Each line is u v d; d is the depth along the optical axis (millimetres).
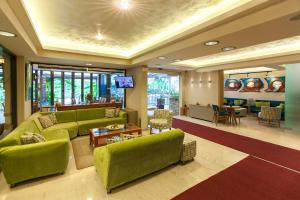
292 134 5484
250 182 2695
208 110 7504
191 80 8930
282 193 2426
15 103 4168
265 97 9195
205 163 3350
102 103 6359
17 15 2264
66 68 5738
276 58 4871
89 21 2920
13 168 2430
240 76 10328
